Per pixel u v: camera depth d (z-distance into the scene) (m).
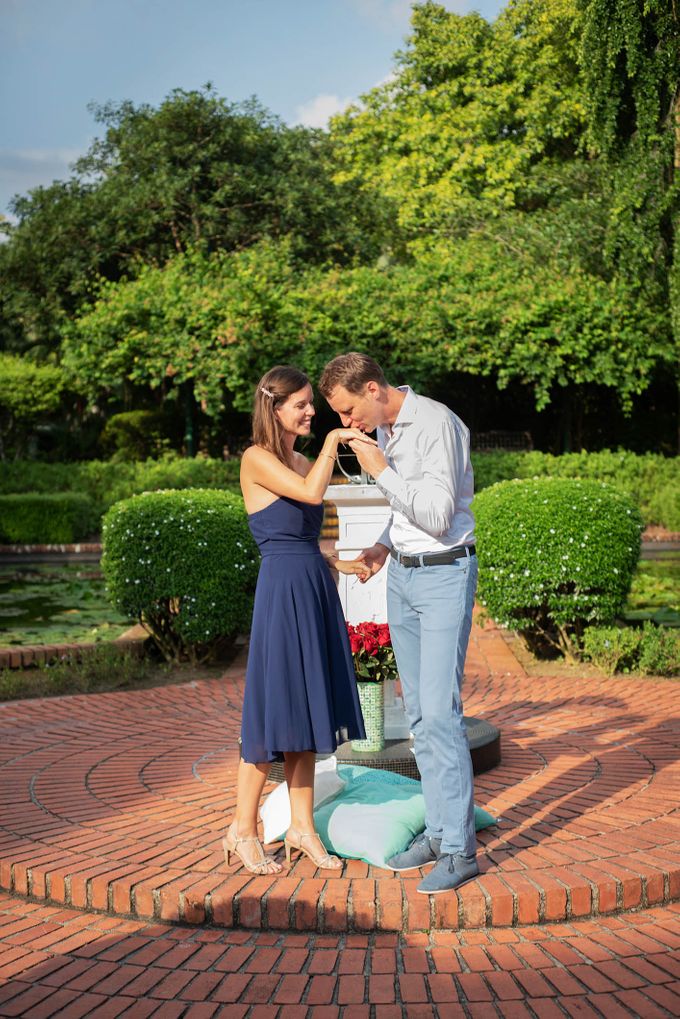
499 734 4.54
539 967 2.72
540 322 18.38
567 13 24.19
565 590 7.19
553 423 23.77
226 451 22.62
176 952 2.86
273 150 23.83
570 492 7.04
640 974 2.68
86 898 3.20
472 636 8.36
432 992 2.58
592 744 4.87
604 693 6.16
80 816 3.87
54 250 22.66
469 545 3.22
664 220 15.48
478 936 2.93
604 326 18.19
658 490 17.69
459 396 23.52
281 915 2.99
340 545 4.69
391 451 3.13
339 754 4.25
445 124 26.27
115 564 7.24
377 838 3.32
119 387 24.30
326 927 2.98
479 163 25.22
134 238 22.42
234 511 7.39
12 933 3.03
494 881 3.09
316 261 23.97
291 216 22.84
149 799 4.07
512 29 26.27
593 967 2.72
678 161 14.74
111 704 6.01
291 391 3.27
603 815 3.77
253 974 2.70
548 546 6.95
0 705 6.02
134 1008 2.53
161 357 18.53
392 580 3.33
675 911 3.12
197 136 23.11
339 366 3.09
